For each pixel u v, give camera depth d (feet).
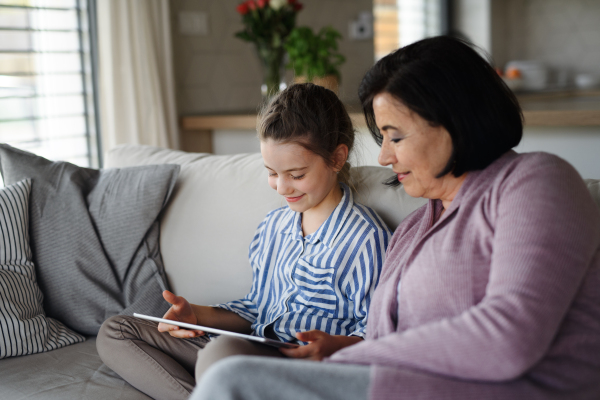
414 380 2.23
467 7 13.97
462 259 2.66
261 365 2.31
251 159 5.04
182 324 3.39
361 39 11.81
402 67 2.81
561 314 2.26
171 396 3.57
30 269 4.59
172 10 8.72
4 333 4.09
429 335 2.34
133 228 4.88
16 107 7.38
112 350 3.73
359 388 2.25
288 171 3.62
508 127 2.80
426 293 2.75
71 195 4.91
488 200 2.71
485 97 2.74
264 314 4.05
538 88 12.15
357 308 3.60
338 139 3.76
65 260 4.72
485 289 2.59
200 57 9.16
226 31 9.49
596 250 2.56
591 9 13.16
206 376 2.35
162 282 4.82
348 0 11.42
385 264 3.33
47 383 3.72
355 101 4.52
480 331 2.23
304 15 10.50
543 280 2.25
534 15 14.10
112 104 7.85
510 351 2.17
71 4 7.82
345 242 3.72
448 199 3.10
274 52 8.29
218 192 4.89
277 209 4.32
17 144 7.41
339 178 4.18
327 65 8.05
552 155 2.65
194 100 9.13
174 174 5.04
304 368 2.31
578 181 2.55
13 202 4.65
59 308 4.70
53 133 7.80
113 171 5.18
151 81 8.06
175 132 8.50
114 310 4.66
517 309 2.21
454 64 2.73
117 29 7.79
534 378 2.33
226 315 4.01
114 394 3.59
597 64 13.24
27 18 7.40
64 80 7.86
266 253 4.14
